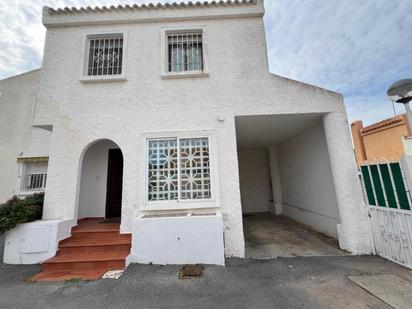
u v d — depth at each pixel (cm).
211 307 341
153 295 378
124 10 686
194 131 610
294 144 938
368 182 554
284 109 621
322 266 484
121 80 652
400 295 354
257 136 902
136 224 507
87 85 650
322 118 652
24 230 527
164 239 500
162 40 673
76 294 385
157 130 622
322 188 730
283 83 635
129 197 588
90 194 771
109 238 575
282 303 347
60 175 602
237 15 679
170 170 599
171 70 677
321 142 709
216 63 658
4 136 1045
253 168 1280
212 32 679
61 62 663
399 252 474
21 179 955
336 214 661
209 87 644
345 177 577
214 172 584
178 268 475
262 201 1254
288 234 761
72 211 590
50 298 374
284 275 445
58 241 531
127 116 630
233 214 575
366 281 404
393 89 421
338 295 365
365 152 1194
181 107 634
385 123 1046
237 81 645
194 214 568
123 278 438
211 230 502
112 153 807
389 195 495
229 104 632
